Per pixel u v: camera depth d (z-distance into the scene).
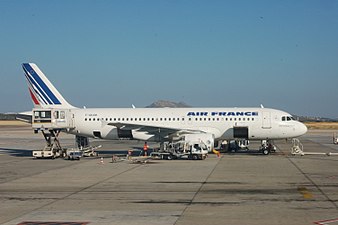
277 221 16.28
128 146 65.81
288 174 30.38
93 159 44.03
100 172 32.38
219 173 31.16
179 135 47.31
